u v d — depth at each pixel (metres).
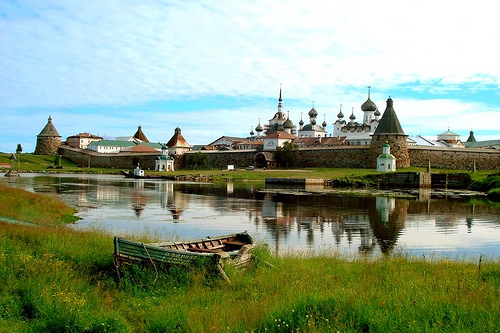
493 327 11.63
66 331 12.71
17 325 12.89
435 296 14.59
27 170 151.62
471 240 34.78
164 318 13.46
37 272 16.56
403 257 26.02
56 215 41.31
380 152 131.25
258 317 12.91
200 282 17.06
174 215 48.06
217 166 172.12
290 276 18.00
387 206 57.94
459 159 127.56
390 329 11.70
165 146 171.50
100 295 15.68
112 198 65.25
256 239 34.06
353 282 17.58
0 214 31.92
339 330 11.68
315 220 45.00
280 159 155.25
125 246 18.02
